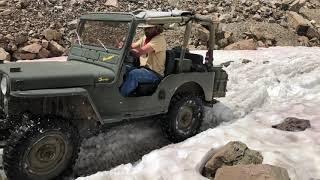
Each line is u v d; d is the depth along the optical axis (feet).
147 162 16.57
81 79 16.56
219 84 22.77
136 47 20.43
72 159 16.15
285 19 60.13
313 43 56.49
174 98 20.30
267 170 13.74
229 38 51.44
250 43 49.39
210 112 23.75
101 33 19.01
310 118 22.84
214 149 16.97
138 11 18.49
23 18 44.57
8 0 46.47
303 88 30.42
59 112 16.19
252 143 18.38
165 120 20.10
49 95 14.98
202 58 22.04
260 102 26.73
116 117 17.90
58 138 15.46
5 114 15.69
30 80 15.14
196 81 20.89
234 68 36.19
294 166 15.89
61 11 48.83
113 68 17.72
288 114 23.84
